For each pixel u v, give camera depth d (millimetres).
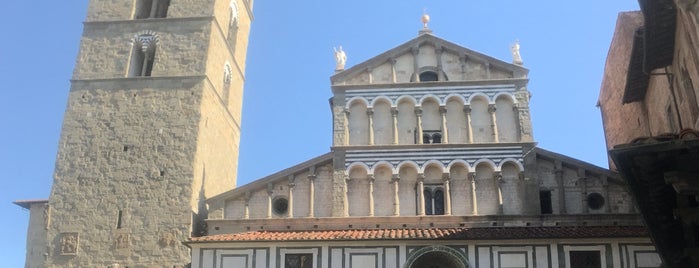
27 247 47719
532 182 44375
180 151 48031
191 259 41688
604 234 39812
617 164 18781
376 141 47281
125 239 45250
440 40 50031
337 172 45812
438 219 43969
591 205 43750
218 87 54625
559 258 39719
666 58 33219
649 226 21891
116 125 49469
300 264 41094
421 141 46750
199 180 48125
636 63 37781
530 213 43594
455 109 47938
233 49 60438
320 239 41156
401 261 40531
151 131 49000
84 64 52219
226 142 56281
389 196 45469
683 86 32406
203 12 53781
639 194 20250
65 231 45969
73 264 44938
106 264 44656
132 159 48031
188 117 49281
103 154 48438
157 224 45531
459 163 45719
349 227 44281
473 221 43719
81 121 49875
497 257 40062
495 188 44812
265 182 45875
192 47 52250
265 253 41406
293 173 46094
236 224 44875
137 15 55531
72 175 47906
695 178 18328
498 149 45812
